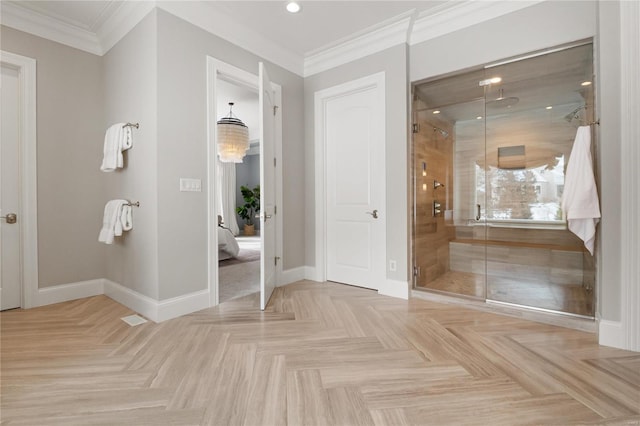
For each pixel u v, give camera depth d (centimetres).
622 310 193
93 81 311
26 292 272
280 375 165
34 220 276
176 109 251
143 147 253
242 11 271
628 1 188
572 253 300
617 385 154
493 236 354
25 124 271
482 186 366
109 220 268
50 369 171
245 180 988
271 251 311
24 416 133
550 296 276
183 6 253
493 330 224
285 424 128
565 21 228
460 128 374
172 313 249
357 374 166
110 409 137
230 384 157
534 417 132
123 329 227
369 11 273
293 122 360
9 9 256
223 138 504
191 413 135
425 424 128
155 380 161
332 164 360
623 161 191
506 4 250
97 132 315
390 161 307
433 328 228
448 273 368
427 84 300
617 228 194
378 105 314
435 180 347
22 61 267
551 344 201
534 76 261
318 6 265
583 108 250
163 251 244
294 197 362
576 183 210
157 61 238
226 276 403
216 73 281
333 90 348
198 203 268
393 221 305
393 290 306
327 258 366
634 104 188
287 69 351
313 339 210
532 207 334
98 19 278
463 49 273
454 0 259
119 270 290
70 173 297
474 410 136
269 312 263
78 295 301
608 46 196
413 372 168
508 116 349
